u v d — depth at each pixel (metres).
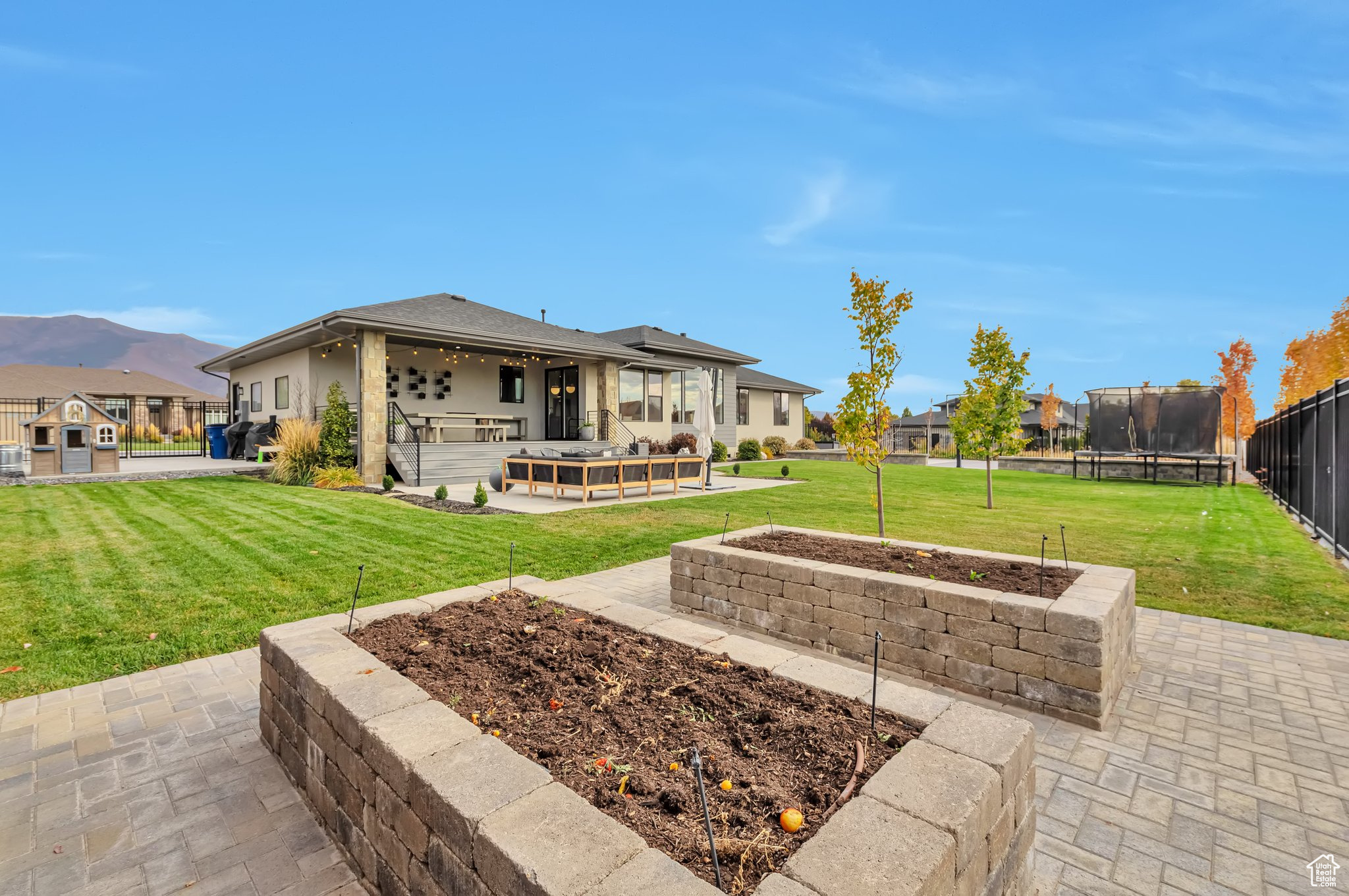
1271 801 2.52
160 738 3.02
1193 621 4.85
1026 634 3.36
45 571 5.67
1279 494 12.06
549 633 2.97
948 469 20.67
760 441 27.44
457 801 1.56
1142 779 2.69
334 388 13.92
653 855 1.35
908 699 2.22
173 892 2.00
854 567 4.31
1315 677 3.77
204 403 31.94
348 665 2.53
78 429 13.25
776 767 1.89
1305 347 19.34
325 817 2.33
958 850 1.42
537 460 12.02
